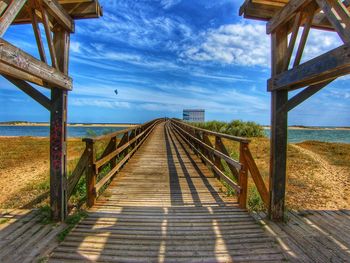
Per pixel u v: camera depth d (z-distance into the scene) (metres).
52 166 3.32
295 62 2.85
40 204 4.42
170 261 2.48
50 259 2.48
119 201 4.23
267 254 2.62
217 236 2.99
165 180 5.67
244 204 3.91
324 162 9.75
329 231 3.15
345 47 2.00
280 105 3.35
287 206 4.45
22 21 3.39
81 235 2.97
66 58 3.39
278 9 3.52
